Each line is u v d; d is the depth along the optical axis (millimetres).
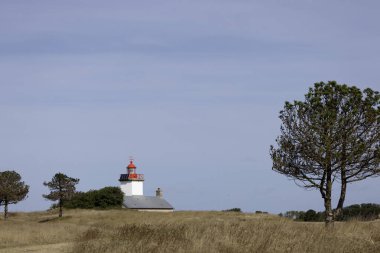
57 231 38562
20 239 32469
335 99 33500
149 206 101250
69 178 73312
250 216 62188
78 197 90750
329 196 33500
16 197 71062
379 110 32719
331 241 22328
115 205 92688
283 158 34375
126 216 68438
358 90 33375
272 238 22656
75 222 63531
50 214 79188
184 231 24797
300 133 33688
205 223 29812
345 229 25875
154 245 22188
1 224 49625
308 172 33906
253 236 23016
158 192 106750
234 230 24594
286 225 26844
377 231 25281
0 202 71562
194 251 21016
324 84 33938
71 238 34500
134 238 24094
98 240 25406
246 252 21328
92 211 80562
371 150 33094
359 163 33406
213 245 22031
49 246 28562
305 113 33875
